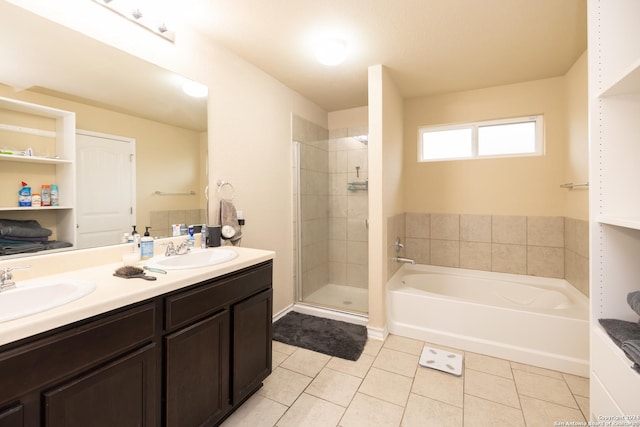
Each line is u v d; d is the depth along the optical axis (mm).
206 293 1335
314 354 2201
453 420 1555
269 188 2623
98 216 1454
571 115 2459
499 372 1983
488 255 2961
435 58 2297
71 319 874
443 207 3129
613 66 1043
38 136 1253
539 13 1743
